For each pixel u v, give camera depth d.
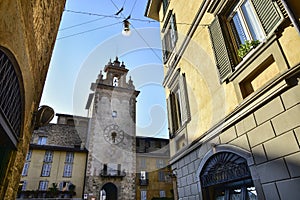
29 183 18.44
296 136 2.54
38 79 3.46
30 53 2.55
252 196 3.25
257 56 3.35
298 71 2.56
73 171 19.83
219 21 4.52
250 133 3.29
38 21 2.71
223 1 4.43
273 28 3.04
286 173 2.59
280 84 2.77
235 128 3.65
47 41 3.65
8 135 2.32
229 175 3.68
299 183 2.40
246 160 3.31
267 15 3.19
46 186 18.75
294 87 2.64
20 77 2.33
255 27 3.68
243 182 3.44
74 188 18.95
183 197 5.21
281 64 2.89
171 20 7.54
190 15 6.23
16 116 2.59
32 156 19.73
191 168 4.99
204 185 4.36
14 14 1.75
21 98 2.59
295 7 2.78
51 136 23.30
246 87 3.69
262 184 2.91
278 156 2.74
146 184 21.81
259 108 3.18
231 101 3.89
